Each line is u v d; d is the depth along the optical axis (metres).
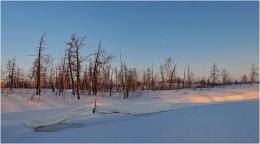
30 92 45.31
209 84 77.00
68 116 26.25
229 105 20.78
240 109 17.91
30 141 14.27
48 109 27.73
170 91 55.50
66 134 14.50
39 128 21.52
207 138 10.59
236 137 10.41
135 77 62.34
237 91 56.00
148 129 13.39
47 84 59.84
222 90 57.69
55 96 39.75
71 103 32.56
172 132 12.09
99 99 38.44
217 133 11.24
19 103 30.42
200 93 50.84
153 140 10.97
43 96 38.44
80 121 24.94
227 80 82.44
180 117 16.50
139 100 40.56
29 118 23.09
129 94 50.84
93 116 27.16
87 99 37.31
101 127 15.79
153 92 53.28
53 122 23.81
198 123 13.76
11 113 24.67
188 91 55.28
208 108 20.03
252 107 18.53
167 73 67.38
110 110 29.38
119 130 14.02
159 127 13.65
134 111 30.19
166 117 17.14
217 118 14.88
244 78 84.56
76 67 39.59
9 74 54.50
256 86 67.56
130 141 11.23
